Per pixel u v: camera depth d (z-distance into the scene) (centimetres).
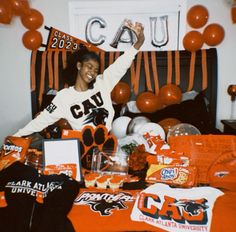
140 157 163
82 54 207
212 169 151
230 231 107
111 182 140
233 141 159
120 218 114
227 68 248
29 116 271
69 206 120
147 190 130
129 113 231
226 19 240
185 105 224
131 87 244
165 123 210
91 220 113
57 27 251
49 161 157
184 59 239
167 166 150
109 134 199
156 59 240
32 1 247
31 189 128
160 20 243
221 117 258
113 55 241
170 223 111
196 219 112
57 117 198
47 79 248
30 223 114
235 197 124
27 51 256
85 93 201
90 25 249
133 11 243
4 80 264
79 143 161
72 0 245
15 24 251
